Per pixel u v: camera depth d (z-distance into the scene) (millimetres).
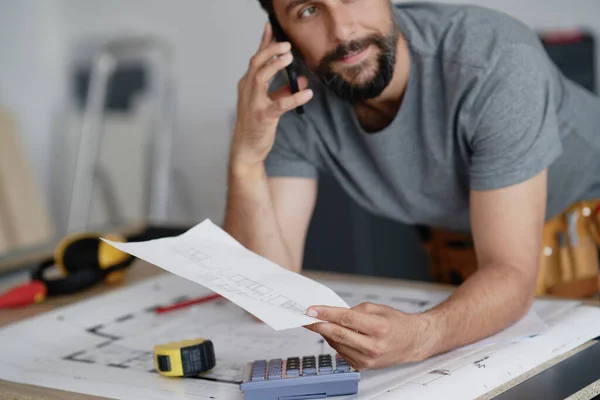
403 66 1177
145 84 3602
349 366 816
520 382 815
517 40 1130
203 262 890
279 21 1150
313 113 1287
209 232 974
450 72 1144
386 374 848
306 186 1363
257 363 856
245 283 838
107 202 3625
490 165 1100
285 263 1249
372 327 798
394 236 2379
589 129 1381
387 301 1127
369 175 1333
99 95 3604
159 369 878
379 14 1080
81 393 841
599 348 902
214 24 3553
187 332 1053
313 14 1094
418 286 1193
